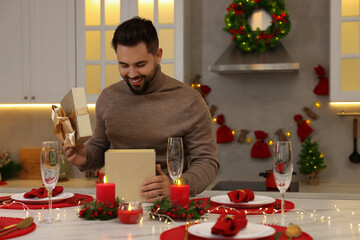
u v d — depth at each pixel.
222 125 3.45
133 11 3.16
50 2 3.27
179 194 1.26
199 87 3.47
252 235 0.95
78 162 1.68
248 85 3.46
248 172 3.46
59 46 3.26
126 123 1.89
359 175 3.34
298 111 3.40
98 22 3.22
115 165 1.46
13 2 3.30
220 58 3.27
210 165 1.79
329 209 1.37
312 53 3.38
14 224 1.12
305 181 3.39
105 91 1.99
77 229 1.11
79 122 1.32
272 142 3.41
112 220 1.22
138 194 1.46
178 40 3.11
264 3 3.19
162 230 1.10
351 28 3.05
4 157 3.57
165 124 1.86
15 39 3.30
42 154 1.23
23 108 3.69
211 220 1.21
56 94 3.27
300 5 3.39
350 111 3.35
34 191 1.50
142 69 1.69
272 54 3.23
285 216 1.26
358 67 3.05
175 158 1.34
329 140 3.38
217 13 3.50
